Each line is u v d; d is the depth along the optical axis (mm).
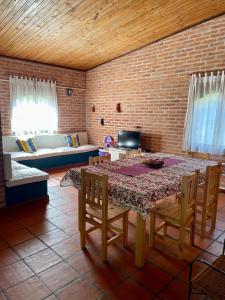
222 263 1524
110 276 1892
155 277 1891
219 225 2771
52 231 2584
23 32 3717
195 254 2201
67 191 3816
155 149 4668
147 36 4156
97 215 2160
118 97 5258
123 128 5246
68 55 4852
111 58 5176
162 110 4457
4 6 2945
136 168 2539
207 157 3275
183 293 1728
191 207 2201
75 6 3104
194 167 2643
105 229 2029
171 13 3424
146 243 2387
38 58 4906
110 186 2012
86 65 5566
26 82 4922
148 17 3510
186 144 4082
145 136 4816
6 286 1768
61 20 3443
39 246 2295
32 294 1696
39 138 5188
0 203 3057
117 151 4730
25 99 4965
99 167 2561
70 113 5863
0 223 2754
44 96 5250
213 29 3627
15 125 4902
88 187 2119
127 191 1886
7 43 4055
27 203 3303
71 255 2158
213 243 2385
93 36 4059
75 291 1730
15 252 2191
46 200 3441
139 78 4766
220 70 3615
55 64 5363
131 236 2518
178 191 2125
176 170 2496
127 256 2164
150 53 4504
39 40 4070
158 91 4477
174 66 4176
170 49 4191
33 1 2906
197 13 3457
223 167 3760
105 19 3502
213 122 3764
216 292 1279
